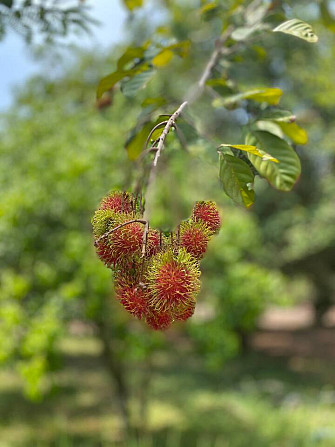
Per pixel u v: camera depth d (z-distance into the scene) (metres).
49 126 8.07
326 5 3.68
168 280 1.56
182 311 1.59
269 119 2.14
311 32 2.04
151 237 1.65
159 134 1.92
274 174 2.05
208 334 7.54
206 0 3.55
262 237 14.35
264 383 11.05
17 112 8.16
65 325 6.89
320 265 15.89
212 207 1.75
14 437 7.88
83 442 7.68
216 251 7.81
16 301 6.61
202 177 6.53
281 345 16.58
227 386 10.89
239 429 8.17
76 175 6.94
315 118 12.81
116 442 7.68
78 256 6.70
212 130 14.58
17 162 7.75
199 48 11.44
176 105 2.46
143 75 2.49
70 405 9.45
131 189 2.17
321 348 16.22
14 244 6.92
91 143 7.34
